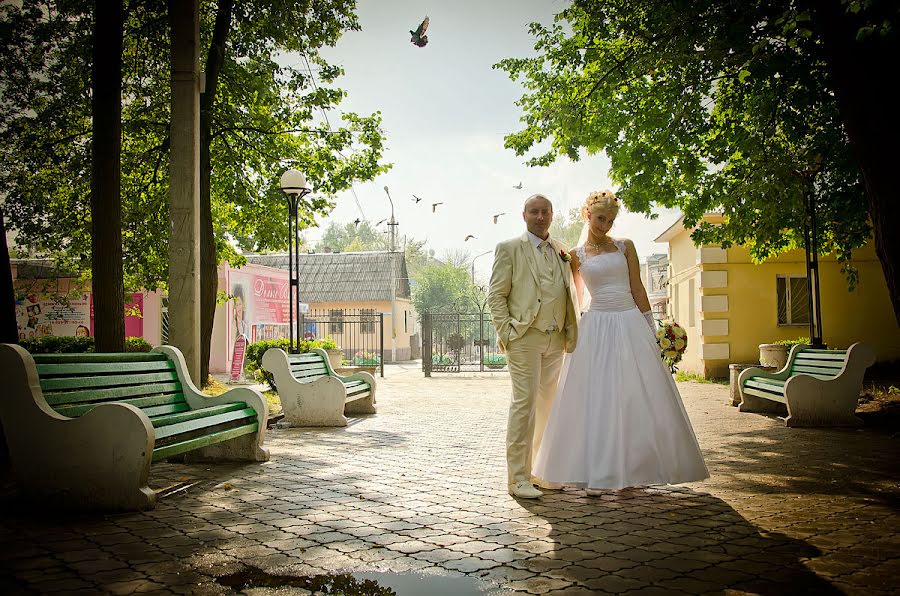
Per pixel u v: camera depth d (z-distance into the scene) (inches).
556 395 187.5
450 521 149.9
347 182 535.5
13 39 433.7
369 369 543.5
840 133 364.5
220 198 538.3
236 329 856.9
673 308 778.8
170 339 258.4
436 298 1852.9
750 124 378.9
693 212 408.8
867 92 250.1
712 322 624.4
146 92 483.5
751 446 257.9
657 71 362.6
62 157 479.2
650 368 174.9
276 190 513.7
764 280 622.5
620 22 382.9
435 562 120.1
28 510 158.7
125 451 158.2
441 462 231.5
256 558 122.3
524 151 452.4
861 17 247.6
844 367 308.8
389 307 1403.8
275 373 337.1
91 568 116.3
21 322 781.3
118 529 142.3
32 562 119.6
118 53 256.4
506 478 202.2
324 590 105.8
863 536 137.3
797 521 149.6
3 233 228.8
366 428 327.9
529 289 178.9
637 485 168.4
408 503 168.4
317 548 128.8
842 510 159.6
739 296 624.1
